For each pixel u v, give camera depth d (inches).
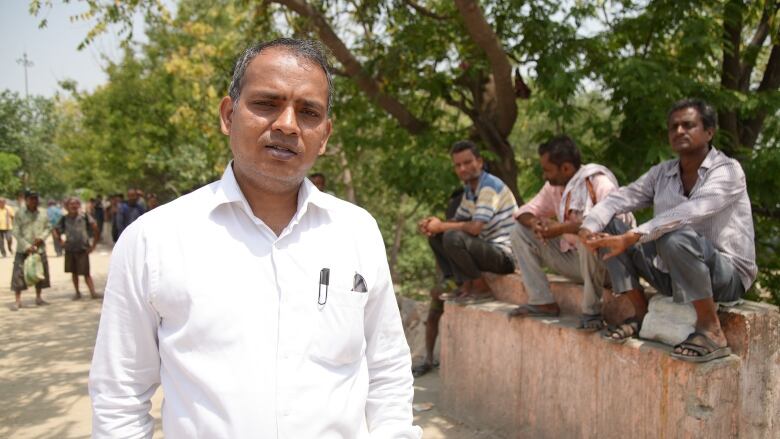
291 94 54.9
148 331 52.7
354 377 56.5
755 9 224.7
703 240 109.3
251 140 54.8
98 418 52.4
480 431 164.7
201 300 51.0
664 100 211.2
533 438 148.6
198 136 625.6
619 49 248.5
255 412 50.1
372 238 60.8
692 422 109.0
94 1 256.4
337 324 54.9
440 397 182.9
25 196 362.0
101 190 1177.4
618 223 130.0
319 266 55.7
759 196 207.5
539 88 244.8
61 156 1608.0
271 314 52.8
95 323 318.3
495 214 173.3
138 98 768.9
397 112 275.9
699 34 208.8
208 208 53.9
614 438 125.7
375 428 61.6
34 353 259.8
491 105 272.8
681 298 108.8
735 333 112.9
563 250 147.9
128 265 52.4
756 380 113.3
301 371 52.3
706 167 115.0
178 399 51.4
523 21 244.1
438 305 216.7
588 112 243.4
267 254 54.4
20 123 1526.8
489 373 163.3
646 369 118.1
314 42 59.0
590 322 131.3
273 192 56.9
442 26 272.1
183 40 647.8
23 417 185.6
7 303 379.6
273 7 291.0
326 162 465.1
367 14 279.3
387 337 63.0
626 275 122.7
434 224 173.9
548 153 146.3
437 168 246.7
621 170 225.8
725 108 222.5
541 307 150.5
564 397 138.9
